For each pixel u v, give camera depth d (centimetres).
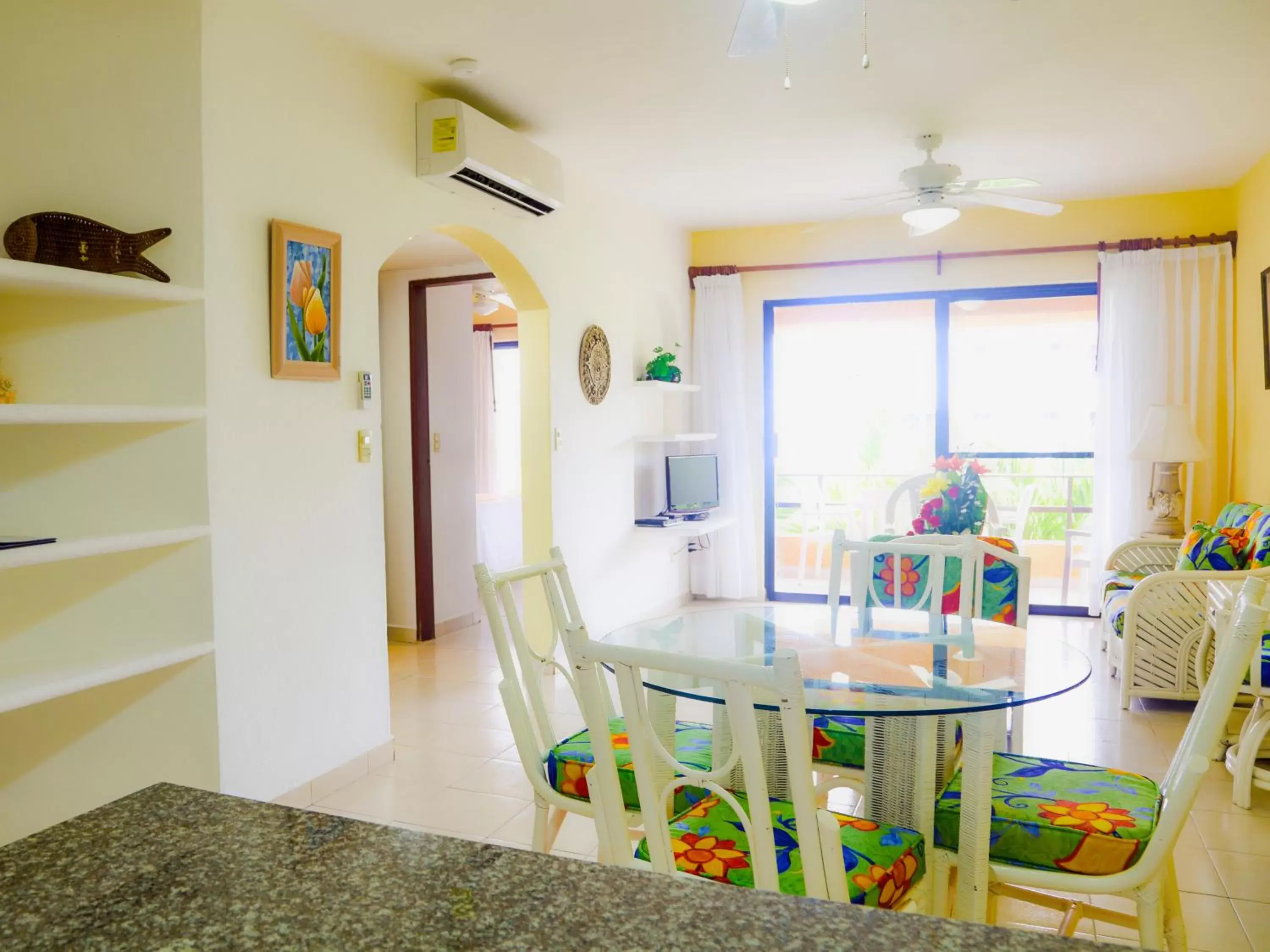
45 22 236
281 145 293
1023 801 189
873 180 514
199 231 260
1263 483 489
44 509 246
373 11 296
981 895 177
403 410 537
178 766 265
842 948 67
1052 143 450
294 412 301
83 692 255
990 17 307
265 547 290
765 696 179
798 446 662
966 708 170
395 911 73
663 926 71
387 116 341
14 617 243
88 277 222
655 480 614
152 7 252
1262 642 310
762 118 404
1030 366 605
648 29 312
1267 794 310
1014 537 618
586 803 212
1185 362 554
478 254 427
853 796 304
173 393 259
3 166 229
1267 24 314
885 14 303
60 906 75
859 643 228
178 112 256
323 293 308
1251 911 235
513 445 905
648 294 592
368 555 335
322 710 314
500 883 78
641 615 585
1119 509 566
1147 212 565
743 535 653
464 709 411
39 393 246
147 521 259
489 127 362
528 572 236
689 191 534
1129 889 172
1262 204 485
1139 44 330
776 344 660
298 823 90
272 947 69
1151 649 396
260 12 285
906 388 633
